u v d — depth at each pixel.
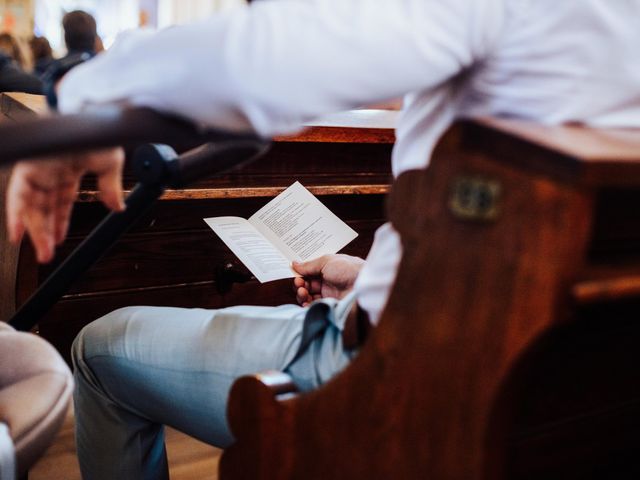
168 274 2.32
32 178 0.88
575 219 0.61
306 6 0.76
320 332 1.07
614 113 0.83
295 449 0.88
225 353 1.12
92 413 1.30
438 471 0.73
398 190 0.74
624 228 0.70
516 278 0.65
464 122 0.69
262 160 2.27
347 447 0.82
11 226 0.92
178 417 1.20
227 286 2.38
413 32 0.75
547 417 0.81
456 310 0.70
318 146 2.36
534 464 0.82
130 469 1.32
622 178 0.60
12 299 2.04
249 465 0.93
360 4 0.75
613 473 0.92
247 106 0.75
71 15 3.87
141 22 9.62
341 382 0.82
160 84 0.77
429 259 0.72
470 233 0.68
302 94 0.75
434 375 0.73
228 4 9.35
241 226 1.61
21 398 0.92
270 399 0.90
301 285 1.44
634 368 0.88
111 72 0.81
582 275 0.63
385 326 0.76
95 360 1.26
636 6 0.81
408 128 0.94
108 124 0.72
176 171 1.11
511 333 0.66
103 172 0.90
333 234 1.58
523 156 0.64
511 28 0.82
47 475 1.98
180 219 2.30
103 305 2.23
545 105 0.82
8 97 1.93
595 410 0.85
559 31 0.80
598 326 0.80
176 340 1.17
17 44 5.51
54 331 2.17
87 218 2.12
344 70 0.74
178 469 2.07
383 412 0.78
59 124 0.68
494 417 0.70
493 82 0.85
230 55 0.73
